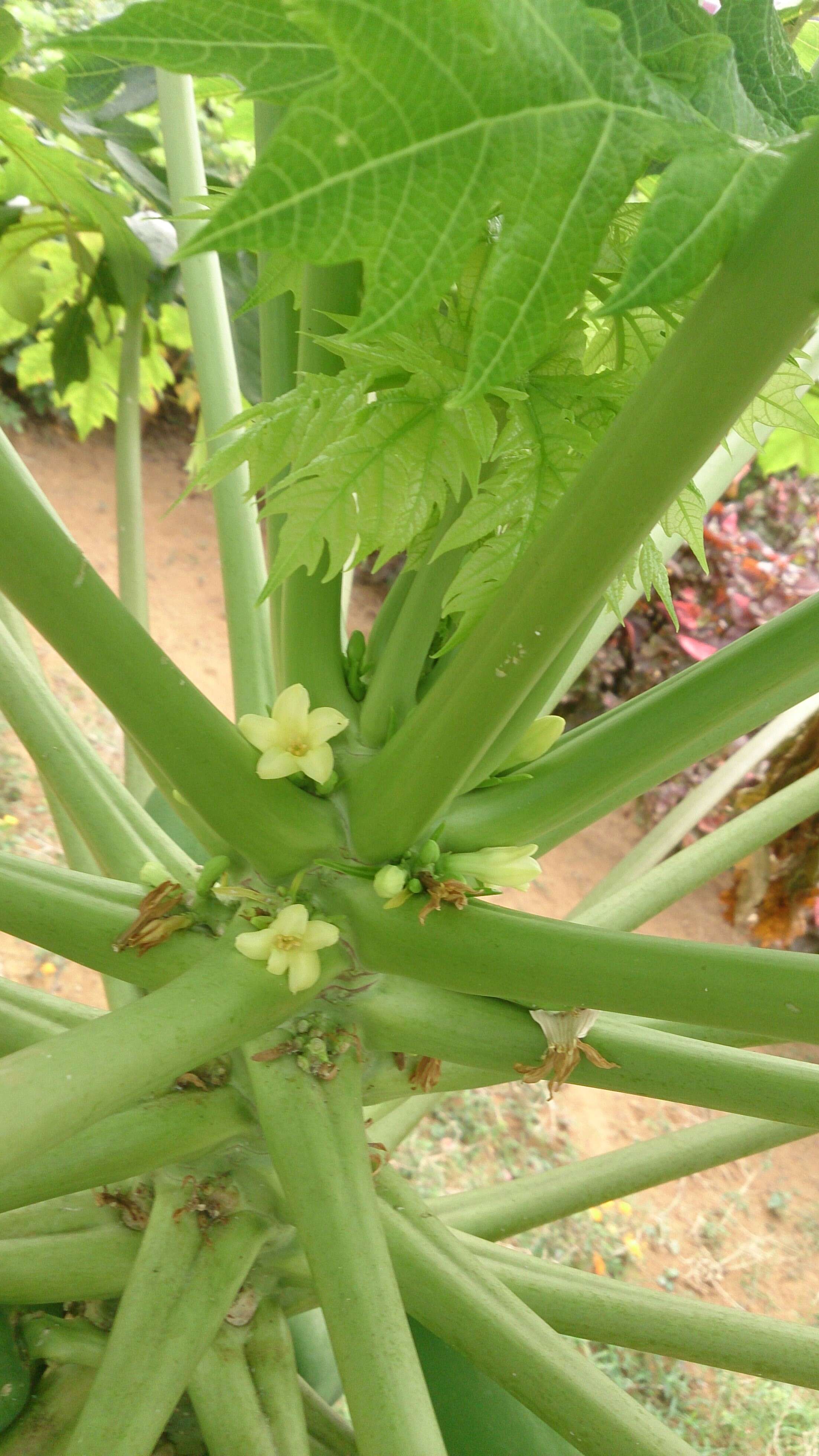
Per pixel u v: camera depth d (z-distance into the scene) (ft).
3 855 1.36
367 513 1.17
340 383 1.18
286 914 1.22
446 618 1.52
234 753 1.24
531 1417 1.70
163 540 7.74
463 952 1.20
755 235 0.72
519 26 0.64
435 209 0.63
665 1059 1.33
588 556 0.91
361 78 0.59
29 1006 1.72
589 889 6.45
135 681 1.14
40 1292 1.49
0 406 7.91
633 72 0.72
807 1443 4.41
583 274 0.70
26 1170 1.33
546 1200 1.89
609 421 1.20
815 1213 5.37
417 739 1.18
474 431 1.12
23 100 2.03
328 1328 1.20
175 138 2.07
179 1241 1.47
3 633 1.66
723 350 0.76
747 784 6.67
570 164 0.67
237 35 0.74
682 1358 1.53
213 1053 1.14
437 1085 1.65
